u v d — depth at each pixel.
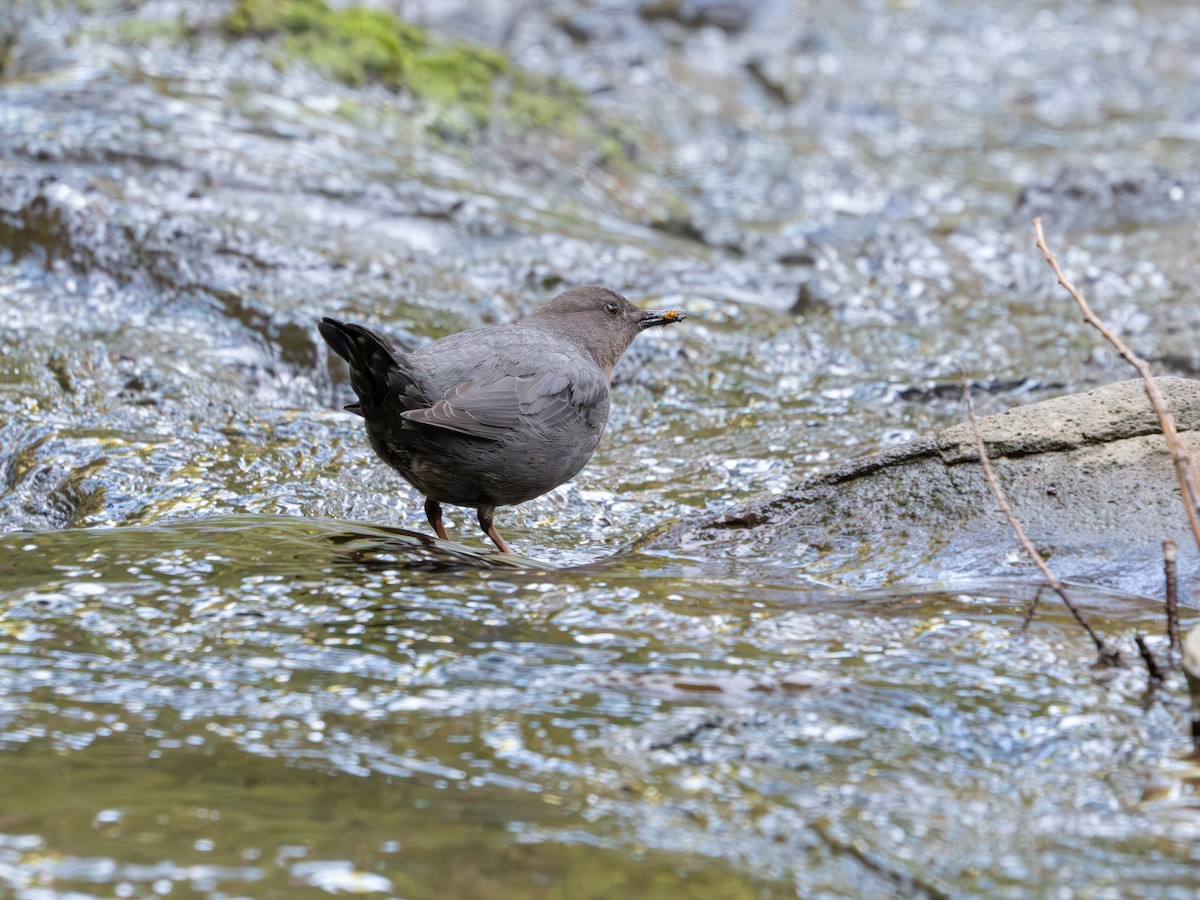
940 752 5.70
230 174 16.17
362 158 17.92
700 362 14.38
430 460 8.53
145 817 5.09
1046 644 6.64
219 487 10.41
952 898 4.72
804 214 21.64
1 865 4.71
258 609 6.88
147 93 17.62
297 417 12.05
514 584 7.30
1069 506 8.00
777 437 12.46
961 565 7.78
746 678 6.27
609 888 4.72
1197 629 6.12
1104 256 18.45
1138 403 8.42
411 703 6.05
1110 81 30.11
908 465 8.53
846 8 32.16
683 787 5.39
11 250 14.21
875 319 16.08
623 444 12.41
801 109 28.09
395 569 7.42
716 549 8.45
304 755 5.61
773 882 4.80
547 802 5.28
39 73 18.27
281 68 20.08
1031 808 5.30
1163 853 4.99
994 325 15.81
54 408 11.73
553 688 6.17
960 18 32.47
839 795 5.35
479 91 21.92
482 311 14.77
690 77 27.98
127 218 14.41
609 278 16.36
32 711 5.93
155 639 6.60
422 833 5.03
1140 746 5.75
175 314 13.80
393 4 27.34
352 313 14.03
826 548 8.23
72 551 7.56
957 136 26.83
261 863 4.80
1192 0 34.44
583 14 28.88
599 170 21.91
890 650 6.59
